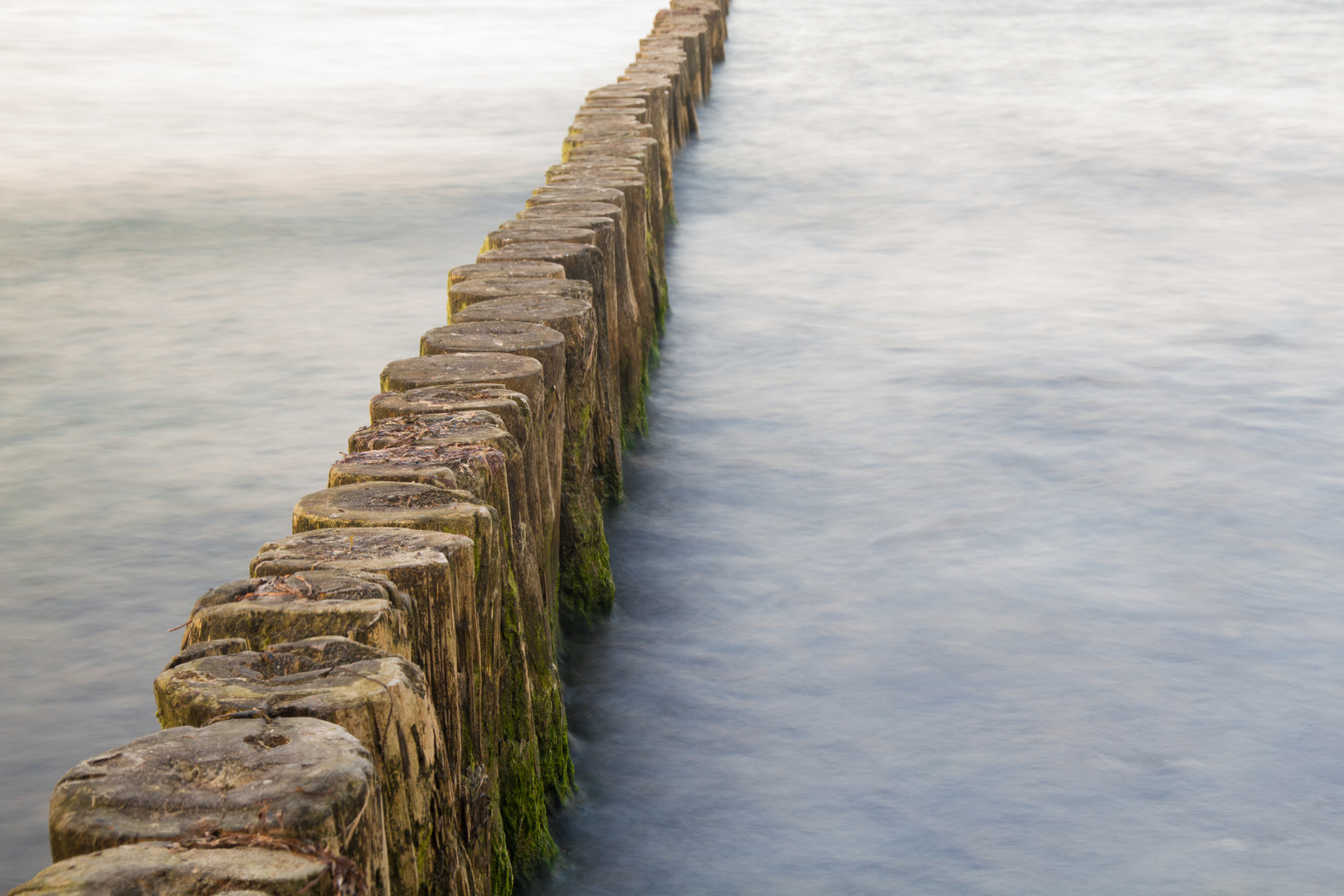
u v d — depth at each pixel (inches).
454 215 513.3
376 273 434.3
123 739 189.0
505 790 147.5
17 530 249.8
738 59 954.1
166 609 224.1
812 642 204.5
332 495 131.3
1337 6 1202.6
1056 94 777.6
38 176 577.6
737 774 173.3
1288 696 186.5
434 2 1429.6
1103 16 1158.3
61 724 192.1
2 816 172.1
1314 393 305.0
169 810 75.7
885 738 179.6
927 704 187.5
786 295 398.6
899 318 372.5
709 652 202.7
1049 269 420.8
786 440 286.8
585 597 209.0
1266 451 272.7
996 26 1109.7
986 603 214.5
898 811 165.0
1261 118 686.5
